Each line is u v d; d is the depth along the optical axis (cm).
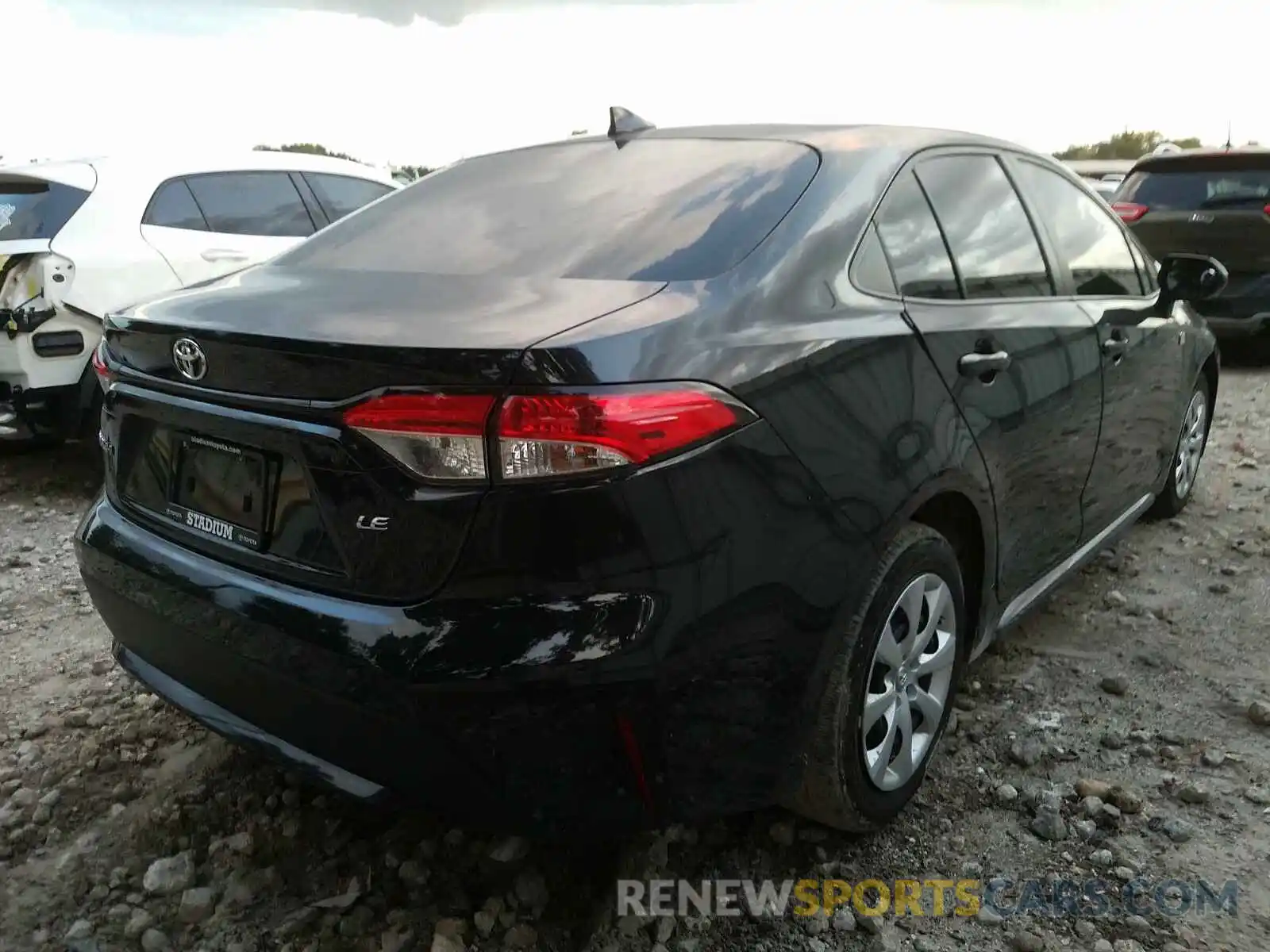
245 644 193
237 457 199
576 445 165
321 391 178
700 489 175
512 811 177
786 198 226
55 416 509
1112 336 319
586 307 187
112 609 231
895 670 229
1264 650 327
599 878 227
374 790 190
